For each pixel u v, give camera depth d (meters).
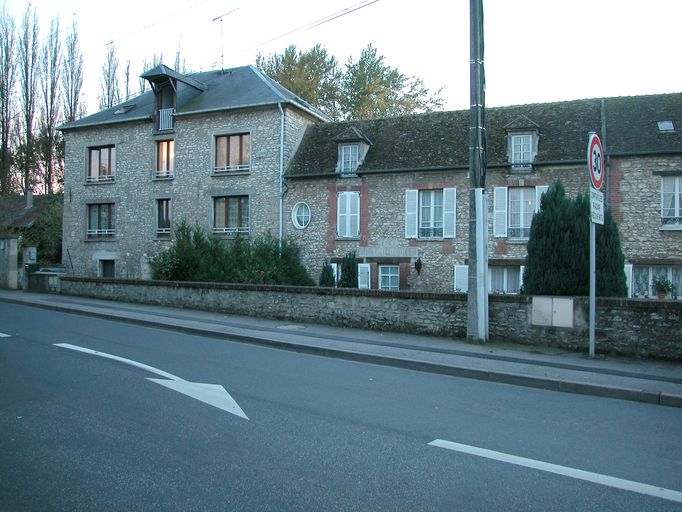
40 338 11.23
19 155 44.12
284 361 9.65
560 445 5.46
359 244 22.67
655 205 18.88
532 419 6.41
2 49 43.22
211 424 5.79
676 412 6.93
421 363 9.38
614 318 10.34
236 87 27.08
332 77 38.78
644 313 10.09
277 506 3.93
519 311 11.31
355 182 22.84
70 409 6.20
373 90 37.22
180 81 27.05
